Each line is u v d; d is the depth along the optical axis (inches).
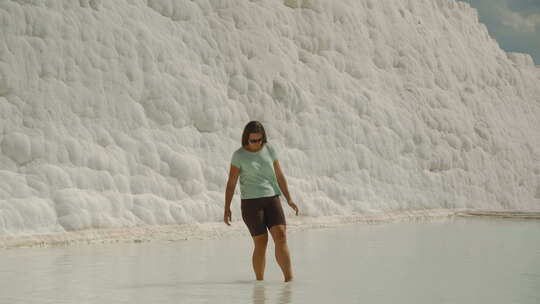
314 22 614.9
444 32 829.2
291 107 543.5
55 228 355.9
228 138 485.1
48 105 387.5
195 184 444.5
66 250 315.3
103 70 419.8
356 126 598.5
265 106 519.8
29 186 362.6
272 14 572.7
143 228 388.8
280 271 245.9
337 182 565.3
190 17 499.5
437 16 835.4
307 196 527.8
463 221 590.9
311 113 559.8
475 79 839.7
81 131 397.7
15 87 377.4
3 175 354.9
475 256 294.2
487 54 922.7
